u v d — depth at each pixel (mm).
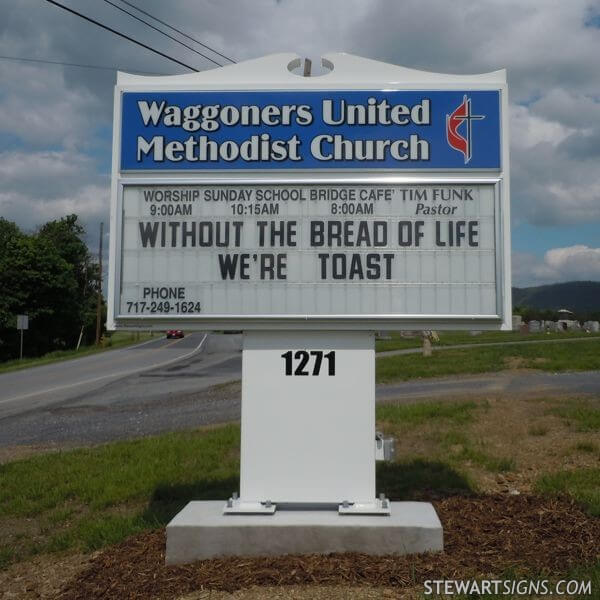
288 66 6340
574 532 5645
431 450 9078
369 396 5949
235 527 5371
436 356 24578
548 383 16188
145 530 6336
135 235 6234
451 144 6191
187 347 42875
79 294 70625
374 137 6215
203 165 6270
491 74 6230
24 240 57844
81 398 17844
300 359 5988
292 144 6234
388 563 5094
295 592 4711
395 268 6113
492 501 6570
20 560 6152
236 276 6160
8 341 56281
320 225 6160
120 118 6320
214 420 13016
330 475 5879
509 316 6043
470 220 6129
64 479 8398
